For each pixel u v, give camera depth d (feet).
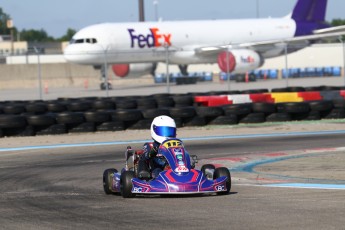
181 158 116.57
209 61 624.18
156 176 117.80
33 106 286.05
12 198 121.29
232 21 640.99
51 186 136.77
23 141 234.79
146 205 108.37
